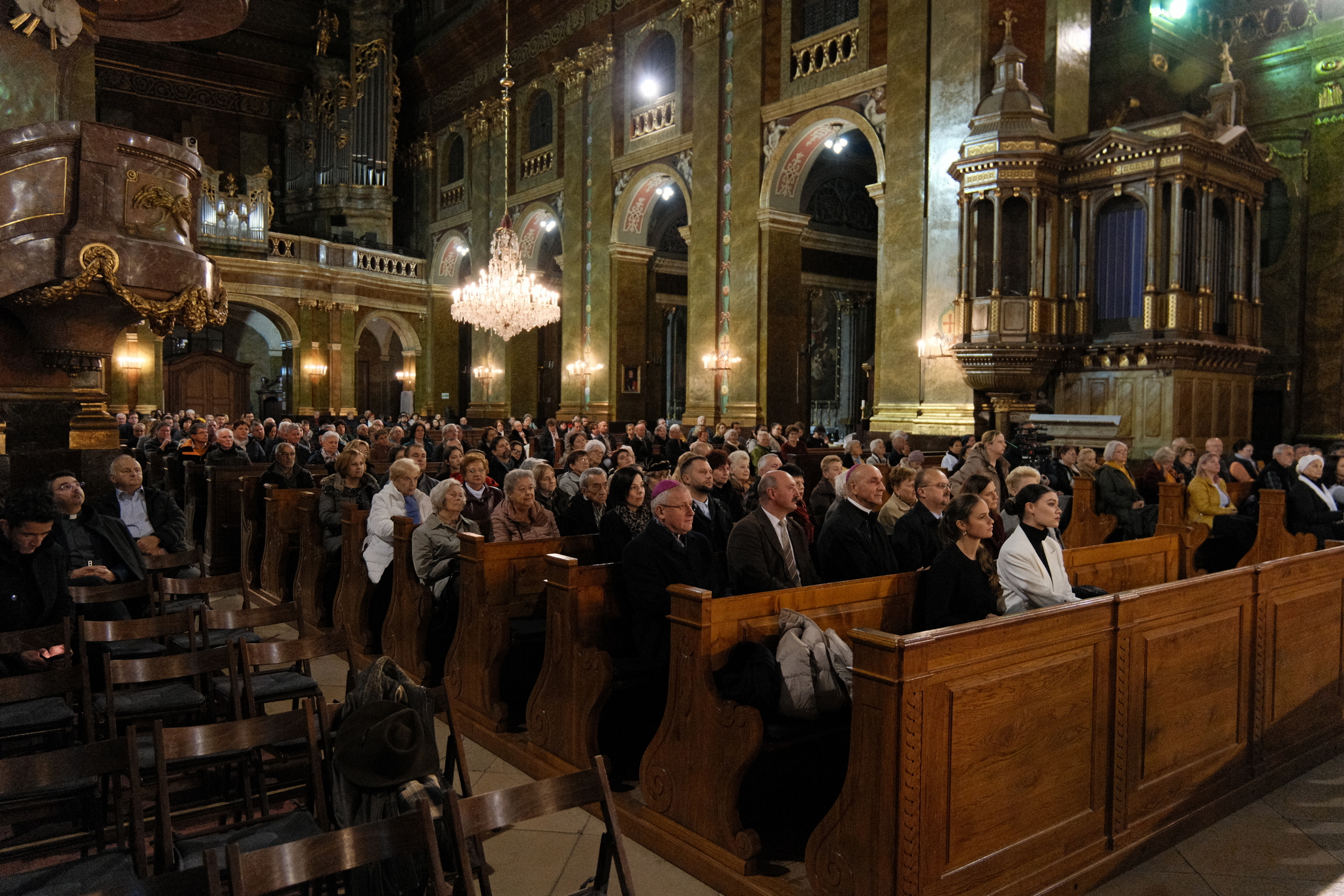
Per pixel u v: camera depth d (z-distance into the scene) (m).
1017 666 3.26
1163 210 12.21
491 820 2.52
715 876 3.60
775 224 17.27
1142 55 15.78
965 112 13.53
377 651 6.64
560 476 8.19
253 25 27.42
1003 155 12.53
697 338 18.59
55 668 4.36
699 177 18.50
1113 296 12.71
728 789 3.59
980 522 4.03
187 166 8.20
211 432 13.98
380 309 27.00
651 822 3.97
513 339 25.17
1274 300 16.97
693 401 18.69
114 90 25.88
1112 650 3.64
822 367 27.02
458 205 26.83
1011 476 6.22
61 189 7.31
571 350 22.36
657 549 4.49
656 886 3.62
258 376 27.62
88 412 9.12
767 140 17.19
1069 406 13.23
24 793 3.31
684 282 23.97
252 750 3.77
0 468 7.47
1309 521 7.54
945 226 13.78
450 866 2.87
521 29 23.94
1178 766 3.98
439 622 6.02
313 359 25.45
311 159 28.23
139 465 6.82
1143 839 3.76
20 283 7.08
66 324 7.96
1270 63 16.88
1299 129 16.62
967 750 3.08
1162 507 8.23
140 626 4.34
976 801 3.12
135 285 7.55
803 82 16.55
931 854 2.98
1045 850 3.38
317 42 28.06
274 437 14.50
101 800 3.56
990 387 13.04
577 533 6.39
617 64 21.02
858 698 3.02
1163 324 12.26
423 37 28.05
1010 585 4.46
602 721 4.66
